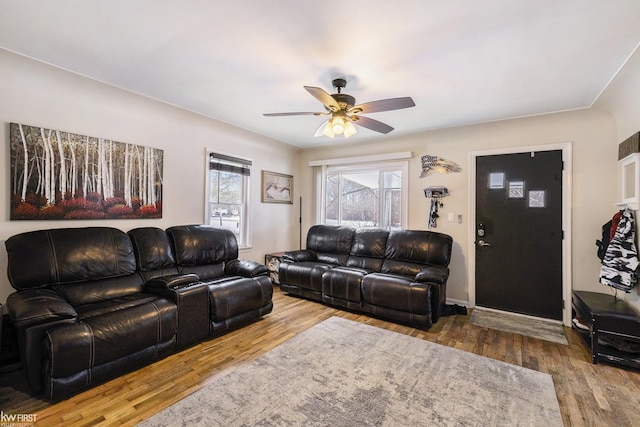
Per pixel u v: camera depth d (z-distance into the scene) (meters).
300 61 2.36
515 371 2.33
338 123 2.55
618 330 2.41
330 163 5.22
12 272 2.24
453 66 2.40
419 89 2.84
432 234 3.93
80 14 1.82
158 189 3.51
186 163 3.80
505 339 2.95
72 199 2.82
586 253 3.34
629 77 2.47
